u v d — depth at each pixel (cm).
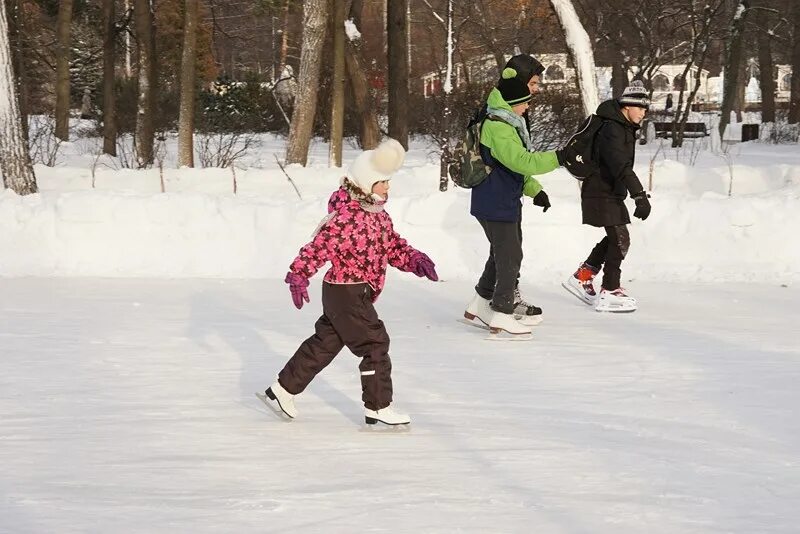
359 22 6406
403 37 6266
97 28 8862
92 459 1038
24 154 3262
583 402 1319
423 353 1659
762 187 3759
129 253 2589
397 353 1659
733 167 3831
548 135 5853
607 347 1695
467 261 2539
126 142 7394
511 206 1766
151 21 5862
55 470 995
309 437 1146
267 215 2598
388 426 1169
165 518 838
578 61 3269
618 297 2031
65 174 3853
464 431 1172
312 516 848
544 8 8119
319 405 1313
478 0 8038
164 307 2094
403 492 923
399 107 6312
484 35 7694
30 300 2180
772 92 10488
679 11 8225
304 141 4944
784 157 6919
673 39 9169
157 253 2589
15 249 2591
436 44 10262
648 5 8294
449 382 1445
